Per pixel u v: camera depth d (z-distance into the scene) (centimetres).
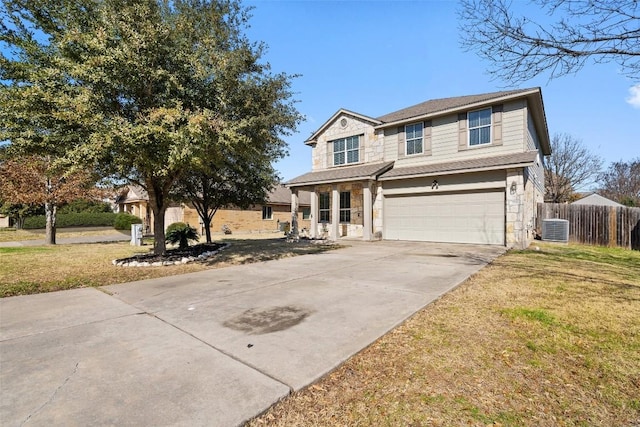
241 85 833
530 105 1248
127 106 789
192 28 806
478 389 265
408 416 231
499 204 1197
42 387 259
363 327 390
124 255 1091
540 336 366
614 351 331
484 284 610
